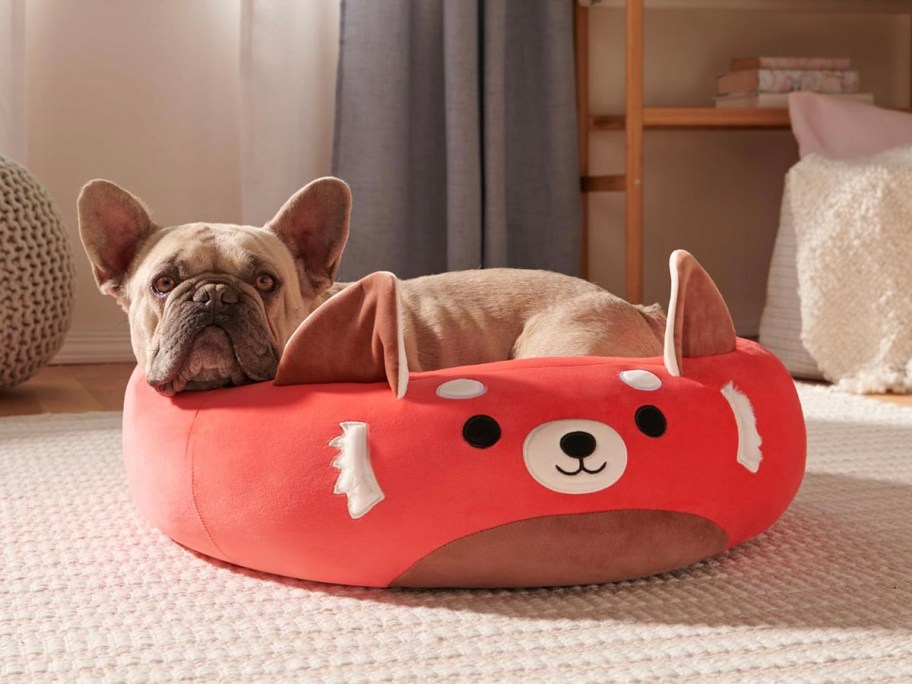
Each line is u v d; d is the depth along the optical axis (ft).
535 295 5.31
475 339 5.22
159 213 9.57
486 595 3.59
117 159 9.44
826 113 8.90
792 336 8.43
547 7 9.69
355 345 3.66
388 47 9.10
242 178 9.09
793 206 8.25
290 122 9.11
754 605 3.48
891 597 3.55
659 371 3.75
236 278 4.12
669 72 10.75
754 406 3.84
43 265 7.52
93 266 4.44
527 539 3.40
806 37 11.02
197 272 4.12
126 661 3.07
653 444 3.51
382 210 9.18
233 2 9.55
